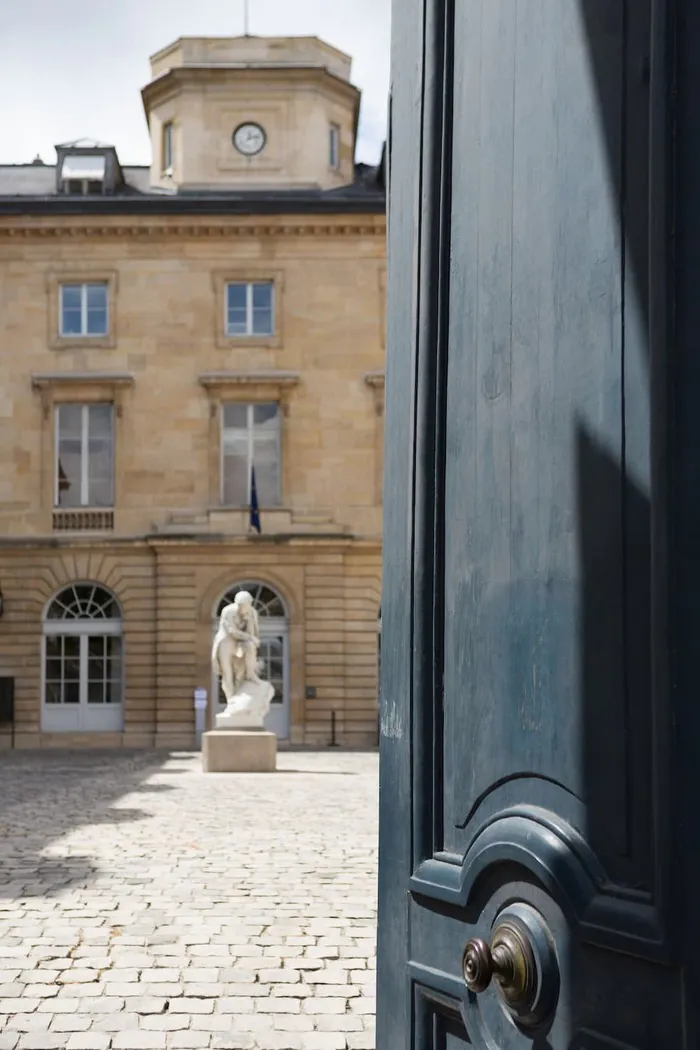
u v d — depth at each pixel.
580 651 2.02
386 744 2.75
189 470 35.34
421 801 2.54
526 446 2.22
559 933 2.01
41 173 40.41
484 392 2.40
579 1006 1.94
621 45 1.99
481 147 2.47
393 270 2.91
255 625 24.45
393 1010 2.60
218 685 34.53
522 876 2.13
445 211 2.63
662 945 1.74
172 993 6.75
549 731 2.10
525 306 2.25
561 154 2.15
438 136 2.67
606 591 1.96
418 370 2.67
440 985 2.39
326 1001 6.61
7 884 10.18
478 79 2.50
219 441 35.50
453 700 2.47
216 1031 6.06
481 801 2.34
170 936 8.16
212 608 34.50
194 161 38.16
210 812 16.05
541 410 2.18
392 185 2.95
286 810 16.28
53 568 35.00
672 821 1.74
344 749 32.78
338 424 35.44
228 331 35.94
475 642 2.38
